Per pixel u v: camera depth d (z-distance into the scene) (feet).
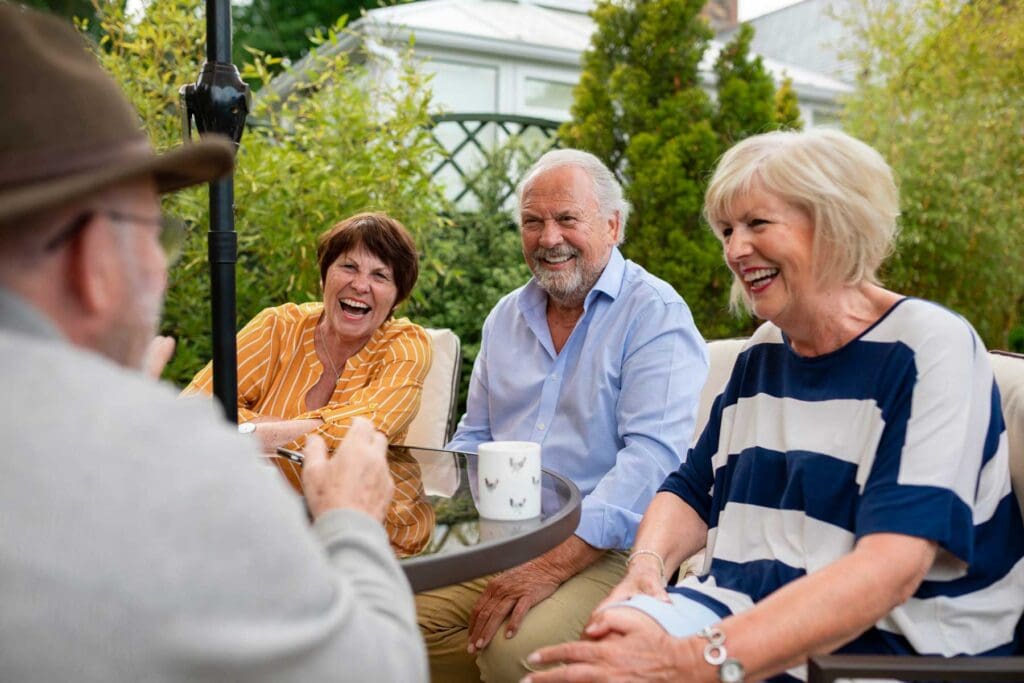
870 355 4.94
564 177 7.77
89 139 2.51
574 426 7.81
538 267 7.86
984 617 4.72
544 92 23.04
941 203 18.25
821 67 35.70
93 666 2.17
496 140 19.72
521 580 6.49
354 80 15.40
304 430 7.47
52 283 2.52
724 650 4.27
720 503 5.70
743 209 5.08
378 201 14.01
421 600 6.93
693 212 16.93
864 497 4.65
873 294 5.16
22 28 2.50
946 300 18.88
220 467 2.38
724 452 5.74
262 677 2.36
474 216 17.94
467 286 17.20
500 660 6.25
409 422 8.27
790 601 4.32
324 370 8.59
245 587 2.34
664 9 17.47
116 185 2.58
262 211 13.67
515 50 21.62
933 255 18.51
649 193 16.94
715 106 18.10
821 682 3.90
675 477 6.14
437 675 7.20
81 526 2.18
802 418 5.16
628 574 5.57
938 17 19.48
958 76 18.79
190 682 2.26
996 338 19.29
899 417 4.68
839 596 4.28
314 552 2.58
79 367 2.38
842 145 4.99
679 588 5.28
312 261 13.74
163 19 13.52
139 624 2.19
